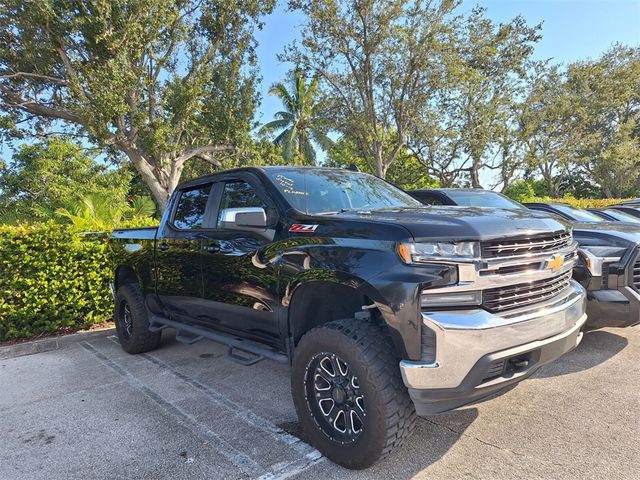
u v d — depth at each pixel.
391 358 2.64
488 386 2.56
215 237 3.89
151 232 4.93
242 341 3.80
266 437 3.30
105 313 6.65
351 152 29.31
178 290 4.38
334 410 2.91
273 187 3.57
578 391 3.90
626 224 5.82
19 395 4.24
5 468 2.98
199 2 19.14
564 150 27.62
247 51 20.39
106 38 14.90
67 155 21.53
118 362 5.12
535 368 2.75
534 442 3.10
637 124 37.91
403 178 30.03
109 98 14.88
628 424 3.30
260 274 3.36
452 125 23.59
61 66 16.97
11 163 21.47
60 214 13.00
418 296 2.47
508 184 27.16
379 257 2.62
